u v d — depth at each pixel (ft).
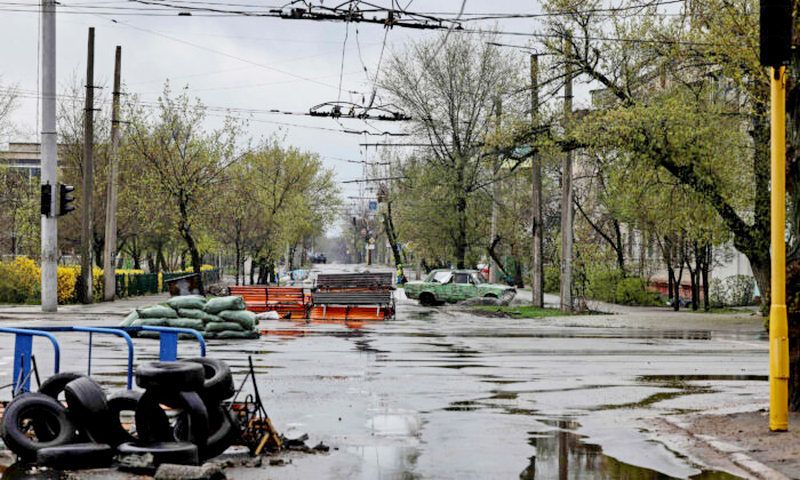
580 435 34.32
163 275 187.52
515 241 193.47
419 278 254.88
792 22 37.58
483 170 165.27
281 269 375.86
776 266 33.73
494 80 158.10
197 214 147.43
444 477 27.17
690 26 92.17
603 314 120.06
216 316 75.97
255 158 202.90
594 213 175.11
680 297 153.28
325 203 253.44
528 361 60.54
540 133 109.60
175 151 146.30
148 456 27.99
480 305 138.41
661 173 100.63
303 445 31.45
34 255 186.29
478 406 41.16
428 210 161.48
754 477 27.53
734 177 99.86
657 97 104.42
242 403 32.81
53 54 107.45
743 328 97.66
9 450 30.32
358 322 101.30
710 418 37.19
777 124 33.83
